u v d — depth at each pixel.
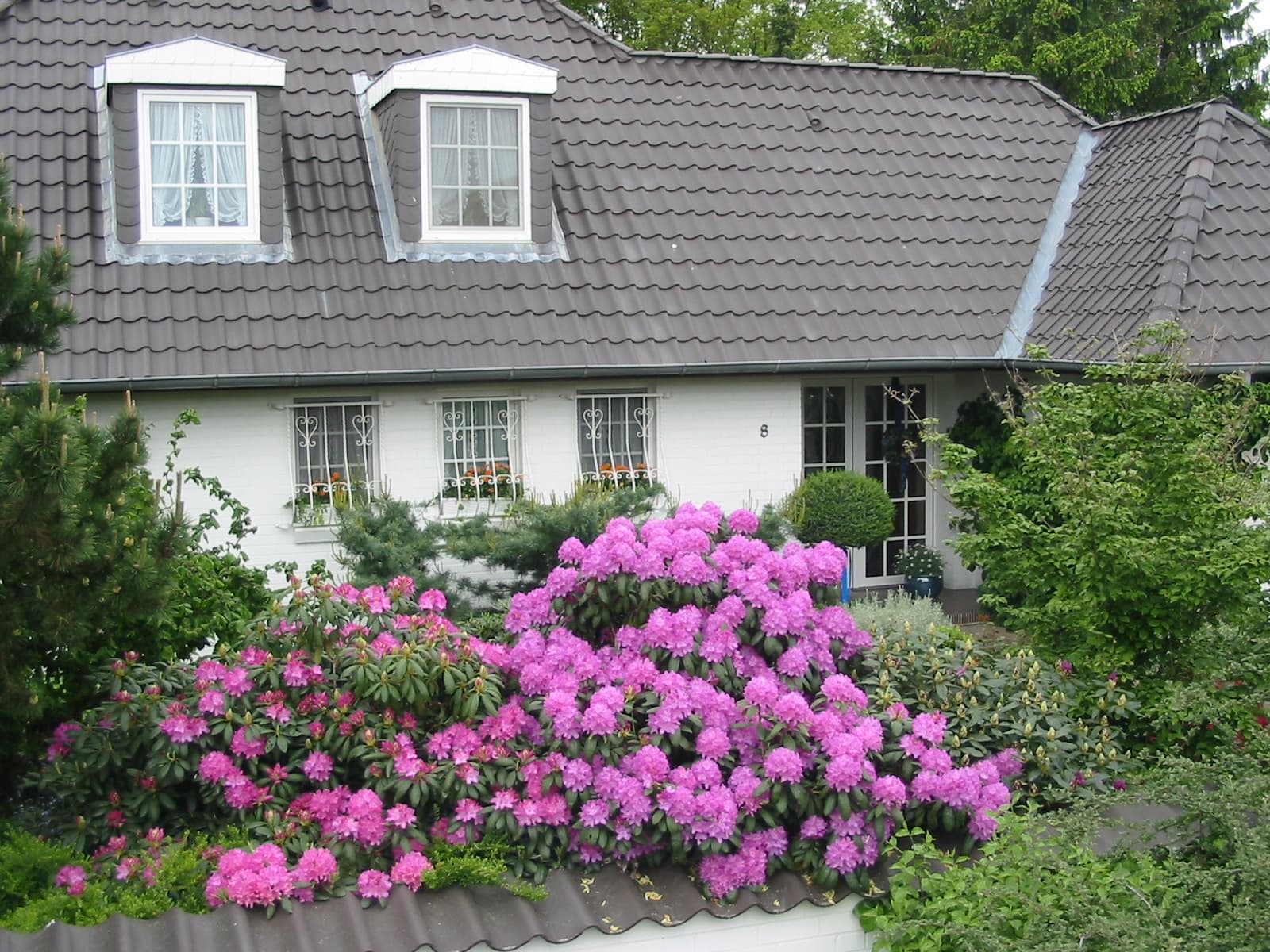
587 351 10.91
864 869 5.68
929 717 5.89
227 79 10.72
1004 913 4.86
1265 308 11.05
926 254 12.79
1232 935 4.47
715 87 13.84
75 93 11.40
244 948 4.94
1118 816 6.02
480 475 11.08
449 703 6.14
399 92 11.21
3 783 6.27
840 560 6.64
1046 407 7.70
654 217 12.27
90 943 4.87
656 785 5.60
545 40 13.46
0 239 5.61
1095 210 13.15
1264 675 6.47
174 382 9.76
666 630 6.08
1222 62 26.95
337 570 10.36
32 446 4.84
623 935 5.39
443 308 10.91
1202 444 7.08
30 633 5.63
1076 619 7.32
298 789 5.93
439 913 5.31
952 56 25.92
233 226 10.90
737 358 11.25
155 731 5.82
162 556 5.64
